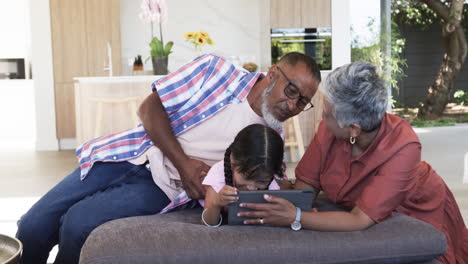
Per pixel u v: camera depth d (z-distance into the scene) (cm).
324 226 171
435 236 169
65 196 227
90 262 157
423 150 695
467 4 1139
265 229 172
